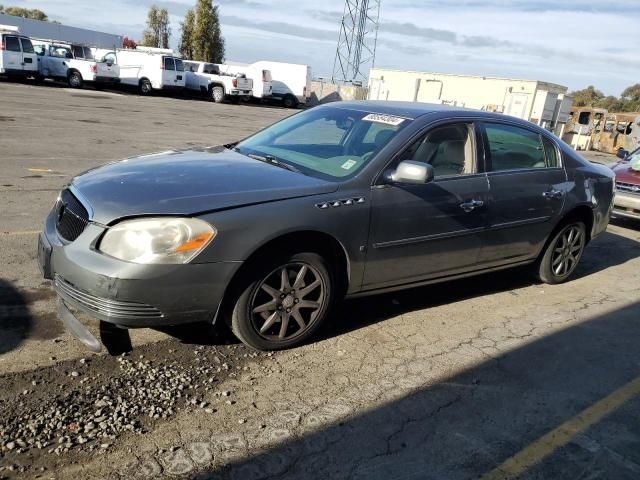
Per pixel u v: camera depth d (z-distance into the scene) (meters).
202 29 49.22
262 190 3.60
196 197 3.40
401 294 5.10
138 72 30.45
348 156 4.18
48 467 2.57
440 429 3.16
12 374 3.24
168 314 3.28
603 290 5.82
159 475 2.60
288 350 3.87
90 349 3.58
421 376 3.71
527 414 3.39
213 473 2.65
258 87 34.31
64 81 29.89
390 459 2.87
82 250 3.25
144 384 3.29
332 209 3.72
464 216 4.50
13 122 13.76
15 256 5.00
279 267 3.62
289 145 4.58
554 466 2.94
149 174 3.74
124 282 3.14
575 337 4.55
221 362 3.62
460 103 31.59
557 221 5.40
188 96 34.62
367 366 3.77
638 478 2.90
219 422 3.02
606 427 3.33
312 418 3.14
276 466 2.74
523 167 5.11
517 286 5.68
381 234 4.00
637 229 9.29
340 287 4.05
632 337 4.64
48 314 4.00
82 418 2.92
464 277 4.87
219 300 3.38
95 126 14.92
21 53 25.81
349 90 44.19
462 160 4.62
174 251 3.20
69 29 45.53
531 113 28.53
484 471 2.85
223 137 15.98
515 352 4.18
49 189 7.59
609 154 27.91
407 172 3.89
